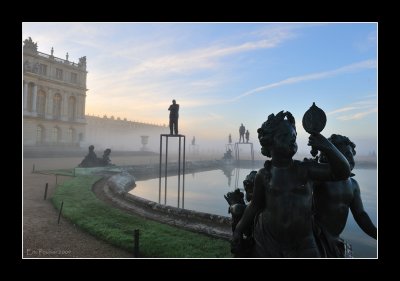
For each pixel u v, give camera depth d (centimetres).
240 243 282
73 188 1524
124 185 1803
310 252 257
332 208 294
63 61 6425
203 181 2300
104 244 732
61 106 6394
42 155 4272
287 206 256
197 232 798
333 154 238
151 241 709
